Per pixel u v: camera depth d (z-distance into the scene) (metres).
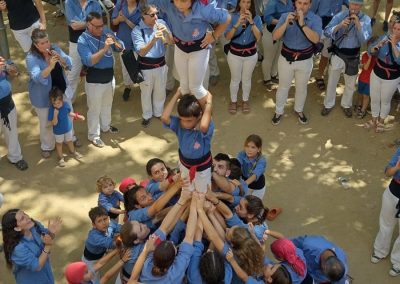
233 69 8.48
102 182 6.55
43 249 5.29
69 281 5.18
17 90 9.15
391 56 7.70
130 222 5.41
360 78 8.50
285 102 8.55
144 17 7.87
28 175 7.67
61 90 7.49
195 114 4.55
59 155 7.83
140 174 7.73
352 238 6.85
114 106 8.98
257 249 5.03
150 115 8.59
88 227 6.93
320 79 9.44
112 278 6.27
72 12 8.12
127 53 8.04
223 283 4.90
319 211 7.20
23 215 5.16
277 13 8.61
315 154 8.12
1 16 9.20
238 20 8.01
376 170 7.83
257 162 6.61
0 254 6.52
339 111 8.91
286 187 7.55
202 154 4.79
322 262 5.42
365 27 8.12
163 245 4.87
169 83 9.16
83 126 8.50
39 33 7.07
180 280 4.91
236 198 5.85
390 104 8.49
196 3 4.41
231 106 8.90
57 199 7.32
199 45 4.61
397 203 6.07
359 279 6.37
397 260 6.36
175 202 5.63
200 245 5.09
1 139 8.17
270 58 9.13
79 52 7.58
